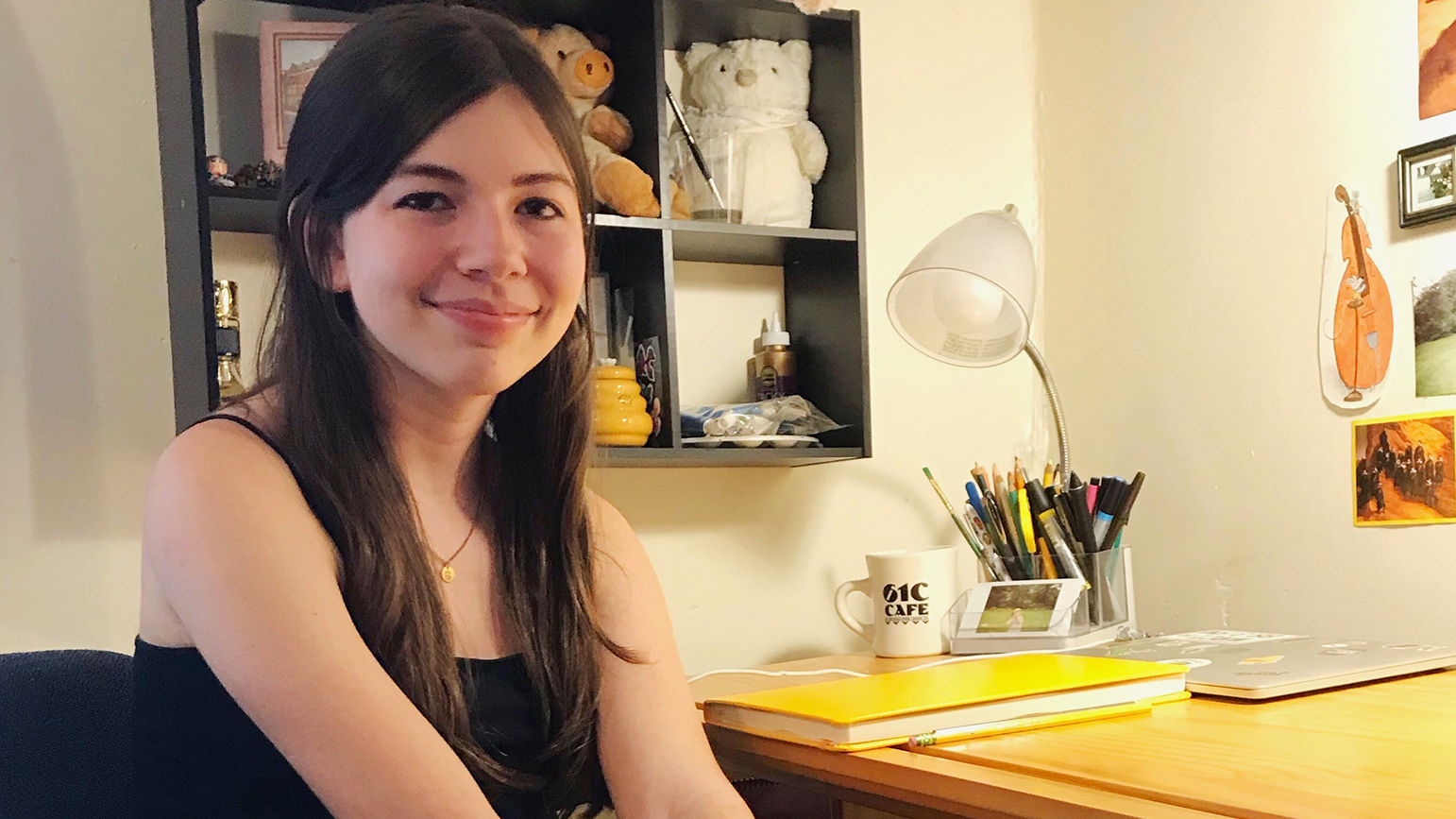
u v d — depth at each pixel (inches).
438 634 31.9
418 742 26.9
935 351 53.7
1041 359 56.7
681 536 57.1
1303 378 53.7
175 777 29.7
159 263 47.9
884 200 64.2
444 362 30.9
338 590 29.2
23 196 45.7
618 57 54.9
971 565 64.6
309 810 29.3
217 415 31.5
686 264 58.7
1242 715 33.9
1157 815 23.4
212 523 27.9
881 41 64.8
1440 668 40.6
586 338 37.7
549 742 34.2
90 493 46.0
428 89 30.4
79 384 46.1
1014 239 51.2
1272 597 54.9
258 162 48.7
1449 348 47.4
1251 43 56.8
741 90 56.1
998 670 39.0
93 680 35.4
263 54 45.9
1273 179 55.5
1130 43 63.6
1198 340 59.2
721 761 38.3
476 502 37.1
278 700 26.3
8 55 45.9
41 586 44.9
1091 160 66.2
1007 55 69.2
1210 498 58.4
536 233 32.0
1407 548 48.9
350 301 32.4
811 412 55.5
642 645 37.2
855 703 34.0
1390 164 50.2
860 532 61.9
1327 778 25.3
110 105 47.4
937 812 30.9
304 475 30.8
